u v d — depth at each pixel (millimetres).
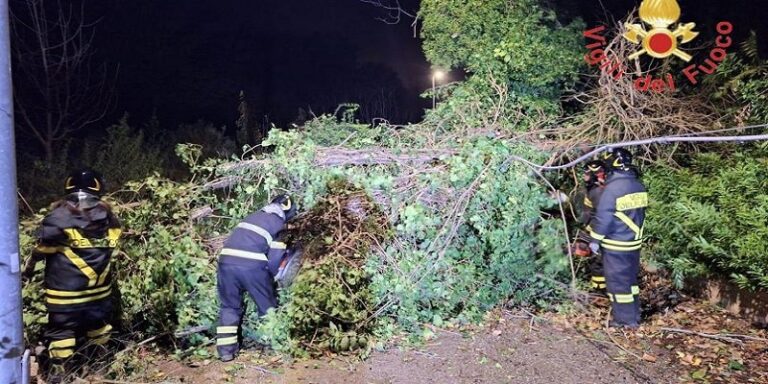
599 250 5773
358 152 6191
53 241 4574
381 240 5586
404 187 5812
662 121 7109
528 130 7578
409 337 5383
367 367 4926
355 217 5633
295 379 4727
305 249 5562
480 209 5777
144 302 5371
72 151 15344
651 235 6629
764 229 5363
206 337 5367
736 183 6141
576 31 8797
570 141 6906
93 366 4840
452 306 5676
